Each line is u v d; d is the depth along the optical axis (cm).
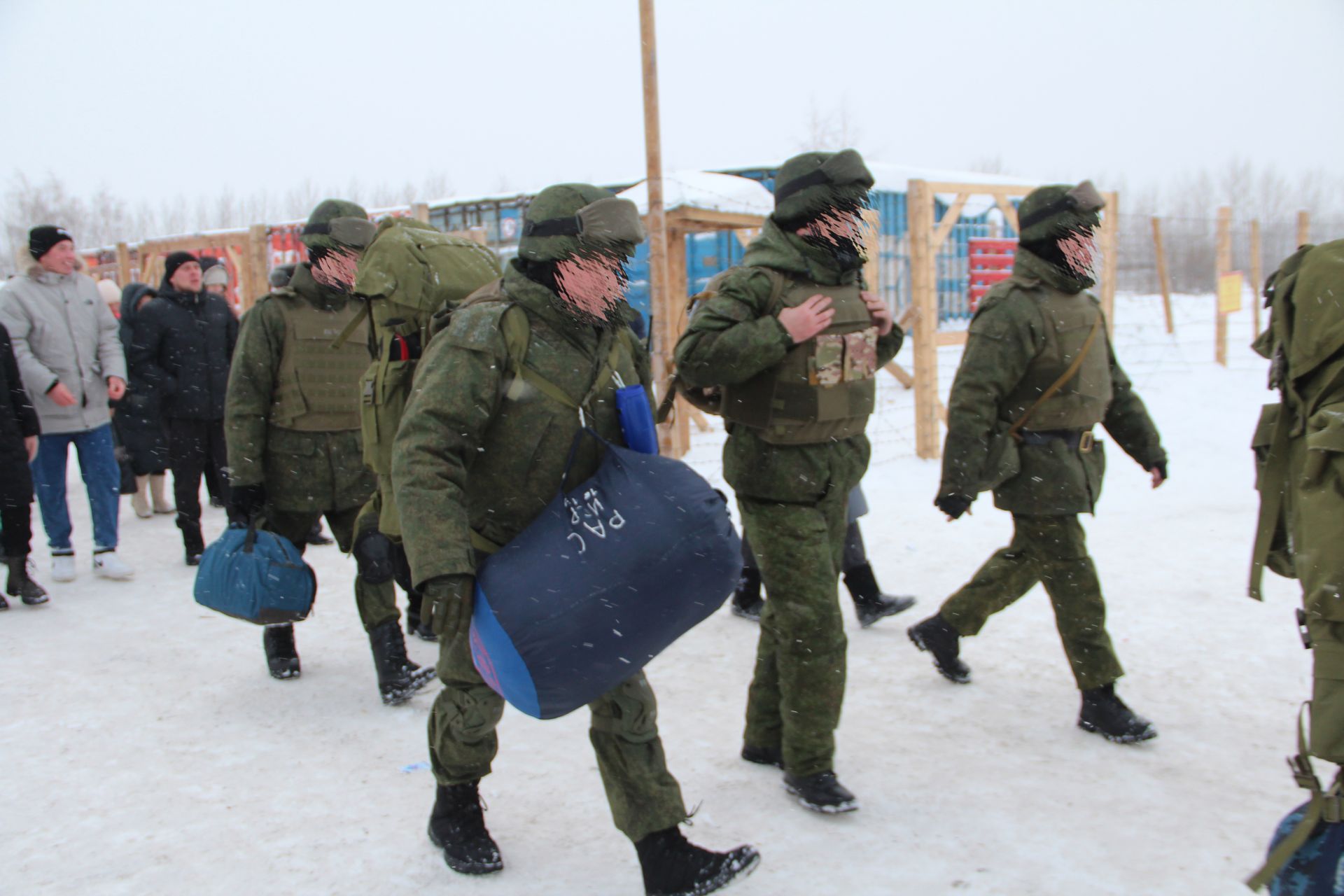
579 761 346
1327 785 310
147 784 334
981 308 349
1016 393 348
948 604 398
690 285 1271
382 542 381
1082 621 348
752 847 252
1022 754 340
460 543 219
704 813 304
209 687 427
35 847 293
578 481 240
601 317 238
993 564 390
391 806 316
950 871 268
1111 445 902
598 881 270
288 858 284
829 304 296
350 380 419
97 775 341
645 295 980
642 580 221
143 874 278
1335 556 197
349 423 421
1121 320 1582
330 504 420
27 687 428
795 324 290
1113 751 340
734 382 294
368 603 398
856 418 309
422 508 219
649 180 692
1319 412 209
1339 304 214
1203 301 1730
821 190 300
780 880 265
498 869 274
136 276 1479
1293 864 205
